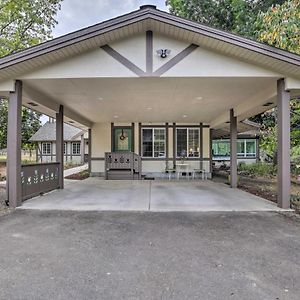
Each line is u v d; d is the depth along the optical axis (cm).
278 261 326
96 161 1429
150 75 599
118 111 1085
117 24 559
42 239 404
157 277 284
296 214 566
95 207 632
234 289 259
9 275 289
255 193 864
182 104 934
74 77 602
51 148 2695
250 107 828
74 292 254
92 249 364
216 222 503
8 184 635
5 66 566
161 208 622
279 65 576
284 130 614
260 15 776
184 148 1409
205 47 596
